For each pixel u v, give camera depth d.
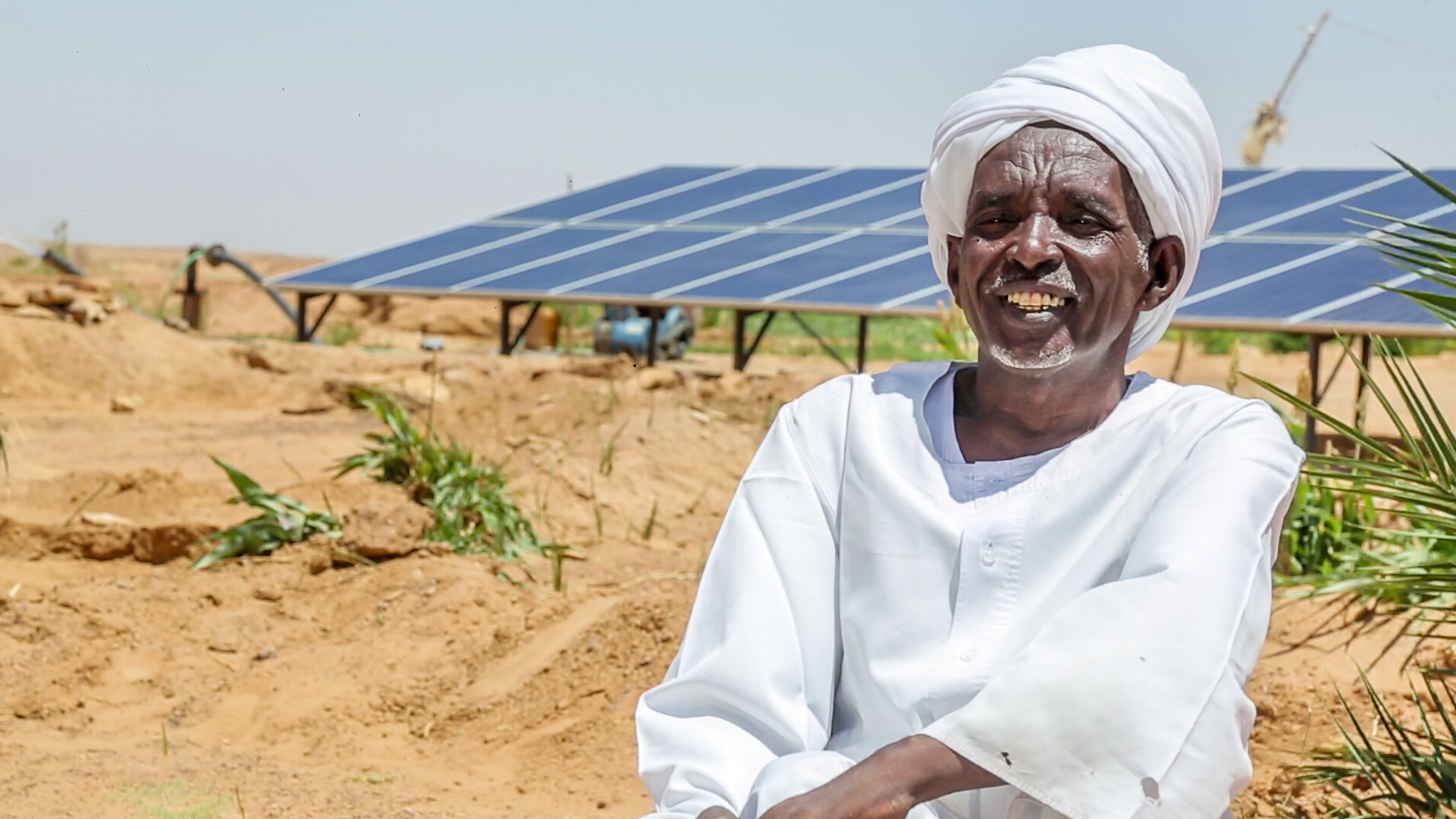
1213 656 1.75
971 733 1.74
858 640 2.03
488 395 11.39
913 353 8.30
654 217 17.02
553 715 5.05
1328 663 4.70
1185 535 1.82
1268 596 1.88
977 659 1.93
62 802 4.07
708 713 2.02
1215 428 1.94
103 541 6.73
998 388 2.08
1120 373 2.09
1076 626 1.77
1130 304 2.04
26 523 6.77
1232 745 1.75
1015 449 2.06
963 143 2.07
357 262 17.08
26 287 14.70
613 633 5.38
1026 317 2.01
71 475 7.96
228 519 7.26
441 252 16.92
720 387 12.37
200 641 5.80
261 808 4.12
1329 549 5.46
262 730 5.07
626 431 9.83
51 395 13.30
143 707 5.27
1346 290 10.78
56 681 5.39
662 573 6.70
